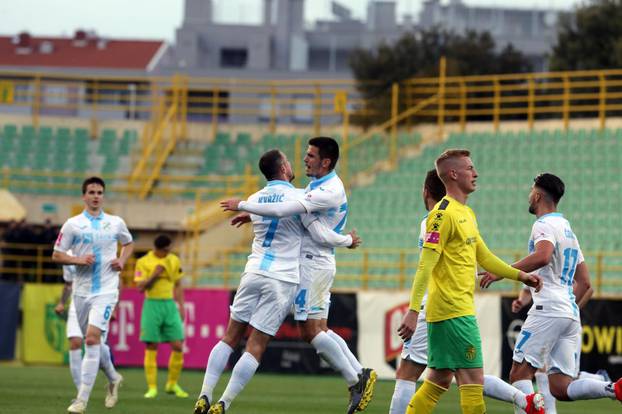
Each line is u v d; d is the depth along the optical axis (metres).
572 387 31.67
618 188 86.31
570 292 32.06
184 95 101.25
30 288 72.19
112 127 103.81
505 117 115.88
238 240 87.75
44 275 83.19
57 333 71.44
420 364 30.12
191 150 99.94
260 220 31.22
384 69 129.25
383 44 131.75
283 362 67.25
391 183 93.00
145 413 37.84
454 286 25.73
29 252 83.50
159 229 90.94
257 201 31.16
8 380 55.34
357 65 131.38
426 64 130.25
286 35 194.00
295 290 31.33
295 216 31.41
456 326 25.62
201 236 87.81
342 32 194.88
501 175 90.25
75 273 38.62
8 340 71.75
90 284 38.28
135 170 98.12
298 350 67.00
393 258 82.94
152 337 46.75
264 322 30.83
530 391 31.77
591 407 47.62
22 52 198.12
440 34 137.38
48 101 160.38
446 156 26.48
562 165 89.62
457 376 25.88
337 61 195.00
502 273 26.77
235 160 99.31
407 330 25.38
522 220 85.50
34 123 103.88
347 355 33.66
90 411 38.25
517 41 185.00
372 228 87.94
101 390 48.78
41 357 71.56
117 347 70.62
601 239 81.75
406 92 103.25
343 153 97.19
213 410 30.17
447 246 25.84
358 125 103.06
